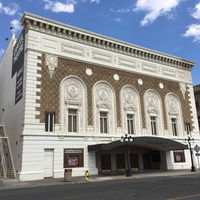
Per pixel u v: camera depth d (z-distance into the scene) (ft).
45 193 41.50
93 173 79.66
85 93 86.53
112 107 91.86
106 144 75.15
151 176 71.82
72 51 87.30
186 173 80.12
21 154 69.62
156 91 106.83
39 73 78.07
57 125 77.36
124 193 38.37
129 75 100.27
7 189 51.49
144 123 98.43
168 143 87.92
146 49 106.73
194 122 115.24
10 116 92.89
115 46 98.53
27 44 78.74
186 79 120.88
